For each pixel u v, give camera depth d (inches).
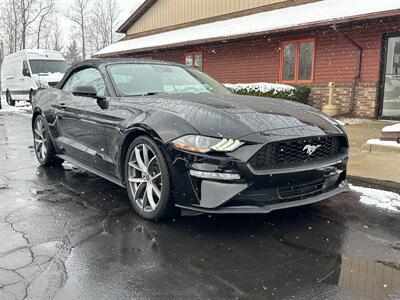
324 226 127.9
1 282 92.0
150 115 131.4
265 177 113.9
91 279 94.0
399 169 191.6
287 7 537.6
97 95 159.2
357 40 422.6
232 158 112.2
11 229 123.9
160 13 790.5
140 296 87.1
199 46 627.2
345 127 351.6
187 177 118.0
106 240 116.3
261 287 91.0
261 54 546.0
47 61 644.1
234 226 127.6
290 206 119.7
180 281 93.5
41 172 201.5
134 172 139.3
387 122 385.4
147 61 185.5
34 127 223.0
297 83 497.7
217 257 106.1
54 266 99.9
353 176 183.6
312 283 92.7
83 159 174.9
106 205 148.4
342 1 454.3
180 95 150.1
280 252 109.2
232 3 639.1
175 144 119.0
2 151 261.3
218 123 119.0
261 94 453.7
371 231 123.8
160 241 116.0
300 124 126.2
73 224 128.7
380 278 95.0
